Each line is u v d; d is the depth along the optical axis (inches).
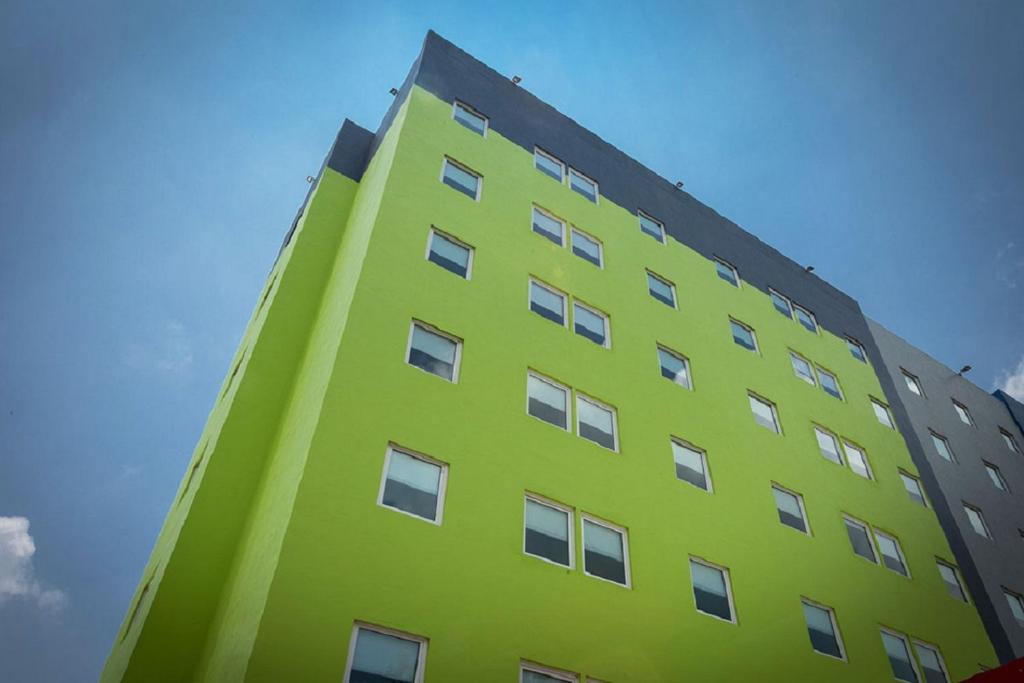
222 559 574.9
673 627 610.5
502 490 592.7
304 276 791.1
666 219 1106.1
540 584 557.3
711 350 945.5
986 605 973.2
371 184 856.9
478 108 964.6
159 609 532.4
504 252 797.2
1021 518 1235.9
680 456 774.5
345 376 574.9
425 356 642.2
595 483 661.3
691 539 693.3
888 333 1419.8
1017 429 1510.8
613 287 890.1
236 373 809.5
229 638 475.2
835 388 1132.5
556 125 1061.8
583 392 735.1
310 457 515.5
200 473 661.3
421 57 962.7
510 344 709.9
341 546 485.4
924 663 822.5
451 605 502.9
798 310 1222.9
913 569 926.4
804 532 834.2
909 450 1149.1
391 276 671.8
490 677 487.8
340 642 447.8
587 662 539.8
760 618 685.3
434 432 589.0
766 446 888.3
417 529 526.3
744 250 1213.1
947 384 1443.2
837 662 721.0
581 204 970.1
